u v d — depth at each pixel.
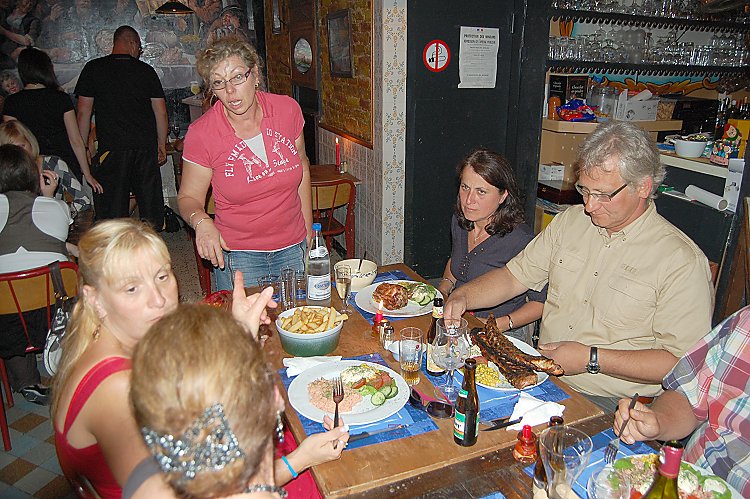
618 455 1.21
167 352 0.69
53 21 5.50
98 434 1.03
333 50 4.43
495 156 2.09
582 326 1.80
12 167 2.43
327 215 4.70
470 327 1.80
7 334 2.42
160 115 4.54
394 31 3.57
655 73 3.98
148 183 4.59
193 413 0.66
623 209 1.62
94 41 5.65
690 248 1.63
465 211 2.14
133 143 4.40
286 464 1.15
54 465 2.35
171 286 1.20
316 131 5.21
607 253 1.75
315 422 1.30
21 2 5.36
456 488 1.11
